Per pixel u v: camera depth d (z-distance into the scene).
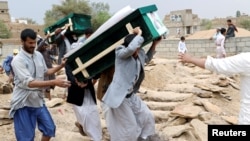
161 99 8.94
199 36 35.75
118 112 4.86
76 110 5.48
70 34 7.66
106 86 5.27
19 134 4.87
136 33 4.42
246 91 3.46
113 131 4.96
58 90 9.66
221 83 10.86
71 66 5.03
